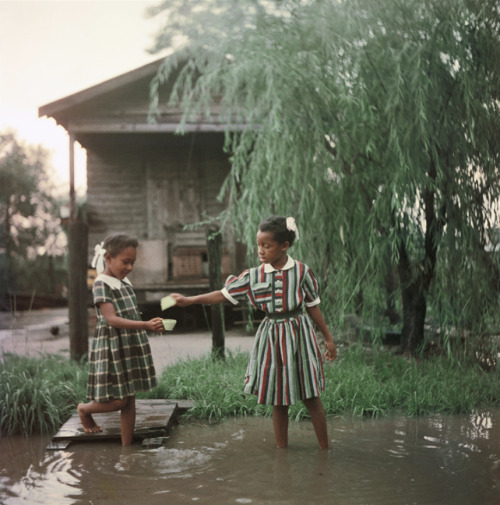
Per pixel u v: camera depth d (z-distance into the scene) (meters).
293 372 2.98
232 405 4.04
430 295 5.60
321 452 3.02
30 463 3.01
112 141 11.43
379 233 5.26
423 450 3.02
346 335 6.52
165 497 2.42
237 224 5.99
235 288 3.07
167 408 3.93
